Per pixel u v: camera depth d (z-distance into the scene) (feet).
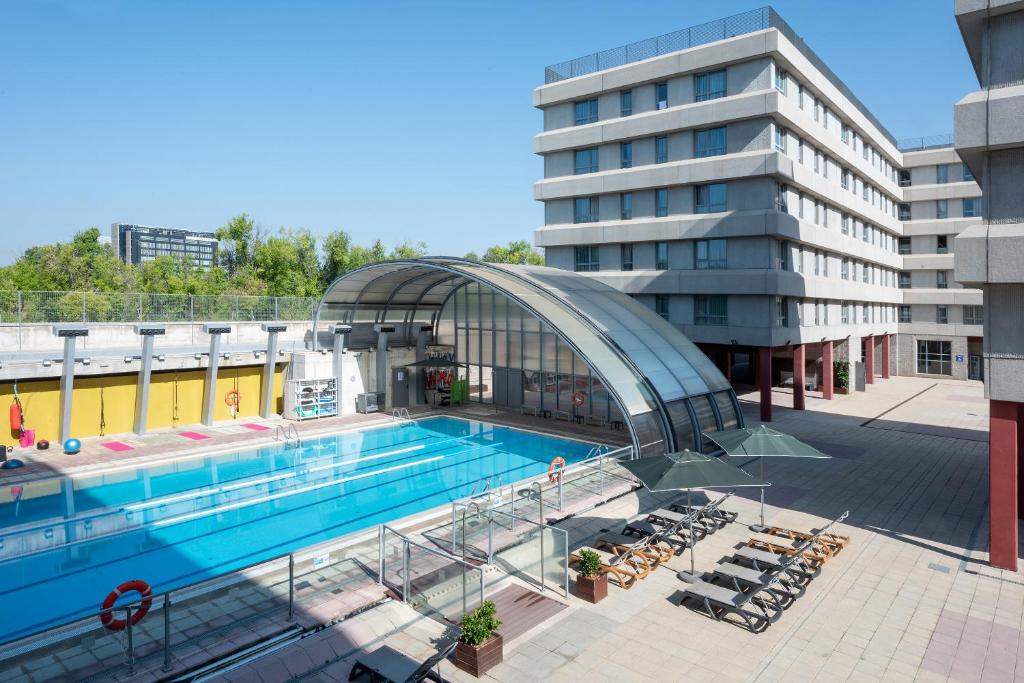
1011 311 42.52
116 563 44.96
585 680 29.68
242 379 94.32
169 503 57.62
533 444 80.43
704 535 48.21
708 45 98.94
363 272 91.71
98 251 224.94
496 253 327.88
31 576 42.70
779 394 126.62
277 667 29.76
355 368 99.50
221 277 224.33
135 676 28.55
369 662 28.50
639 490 59.47
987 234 42.65
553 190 119.55
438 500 58.90
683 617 35.88
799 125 99.45
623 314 83.10
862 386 131.54
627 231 109.81
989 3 42.60
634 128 107.86
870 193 142.31
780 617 35.83
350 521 53.47
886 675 30.25
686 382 74.79
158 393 85.92
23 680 28.19
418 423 93.45
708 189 102.42
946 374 159.84
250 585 38.37
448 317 110.32
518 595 38.58
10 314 81.46
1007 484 42.60
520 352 98.37
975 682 29.63
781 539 47.62
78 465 67.31
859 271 137.59
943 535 48.70
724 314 100.32
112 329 89.40
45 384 76.18
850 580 40.86
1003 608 37.11
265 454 75.20
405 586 36.86
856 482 63.36
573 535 48.34
